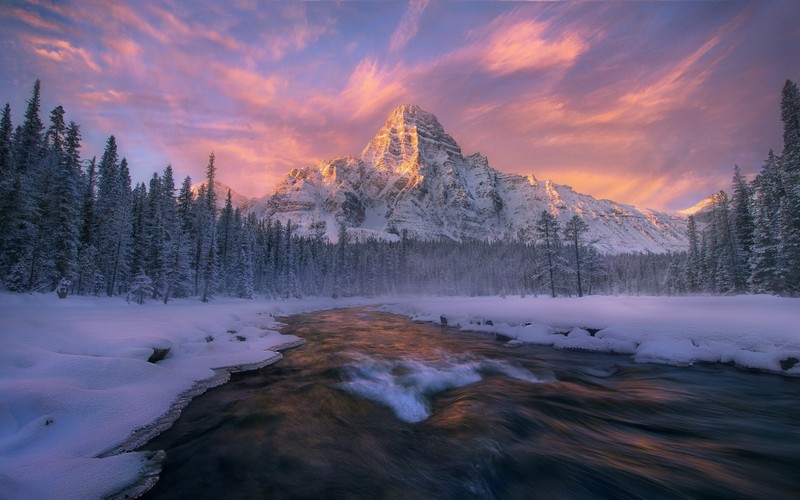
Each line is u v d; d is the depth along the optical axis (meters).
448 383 13.19
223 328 23.38
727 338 16.52
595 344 18.67
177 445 7.89
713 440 8.20
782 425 9.05
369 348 20.33
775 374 13.16
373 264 102.19
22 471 5.98
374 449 7.81
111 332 15.11
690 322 19.36
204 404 10.66
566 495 6.11
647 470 6.84
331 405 10.62
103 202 45.31
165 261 42.81
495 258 129.62
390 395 11.48
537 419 9.46
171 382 11.52
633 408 10.30
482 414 9.77
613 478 6.55
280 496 5.95
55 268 34.28
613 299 37.94
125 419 8.57
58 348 12.13
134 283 39.50
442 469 6.93
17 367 9.82
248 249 62.16
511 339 23.50
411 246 164.38
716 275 46.47
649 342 17.23
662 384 12.66
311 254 97.62
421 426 9.14
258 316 34.75
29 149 40.47
